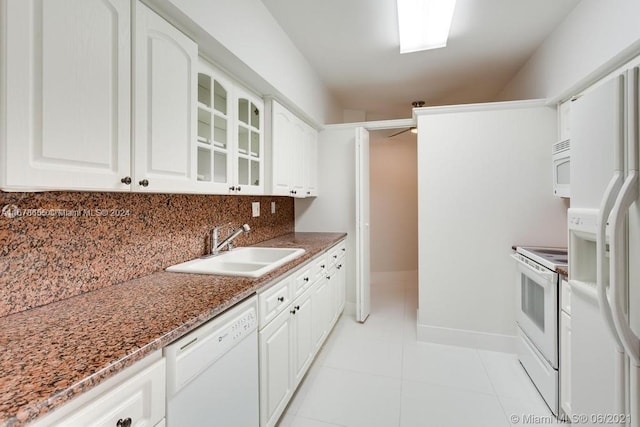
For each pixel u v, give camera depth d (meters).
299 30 2.30
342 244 3.10
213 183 1.56
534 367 1.98
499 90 3.55
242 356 1.23
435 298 2.63
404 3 1.93
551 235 2.39
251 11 1.81
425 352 2.46
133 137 1.06
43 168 0.80
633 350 0.87
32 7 0.77
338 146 3.29
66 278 1.12
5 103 0.72
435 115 2.60
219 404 1.08
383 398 1.87
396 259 4.84
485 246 2.52
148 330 0.84
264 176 2.22
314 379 2.07
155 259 1.53
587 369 1.14
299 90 2.59
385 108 4.20
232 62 1.69
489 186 2.50
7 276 0.95
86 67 0.90
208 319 1.02
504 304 2.48
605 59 1.75
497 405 1.80
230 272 1.45
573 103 1.21
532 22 2.23
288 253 2.11
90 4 0.91
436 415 1.72
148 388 0.79
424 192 2.64
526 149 2.43
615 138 0.93
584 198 1.13
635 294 0.87
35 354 0.71
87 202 1.20
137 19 1.08
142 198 1.46
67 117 0.85
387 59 2.78
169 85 1.23
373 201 4.78
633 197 0.87
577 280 1.21
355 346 2.55
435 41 2.36
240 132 1.99
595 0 1.84
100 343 0.76
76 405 0.62
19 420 0.51
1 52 0.72
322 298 2.38
